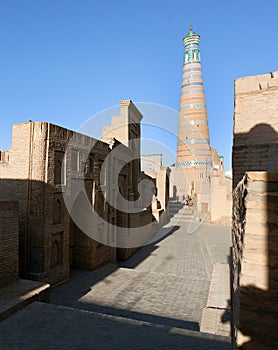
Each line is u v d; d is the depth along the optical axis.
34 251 8.78
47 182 8.95
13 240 7.55
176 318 7.35
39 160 8.92
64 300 8.31
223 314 6.70
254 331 2.44
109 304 8.16
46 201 8.90
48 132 9.08
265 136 5.51
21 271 8.88
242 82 5.81
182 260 14.05
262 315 2.42
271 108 5.50
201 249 16.58
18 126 9.29
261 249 2.48
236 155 5.73
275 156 5.36
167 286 9.90
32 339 5.16
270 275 2.43
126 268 12.28
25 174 9.05
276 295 2.39
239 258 2.85
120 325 5.81
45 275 8.80
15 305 6.26
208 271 12.04
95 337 5.28
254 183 2.57
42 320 5.91
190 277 11.10
